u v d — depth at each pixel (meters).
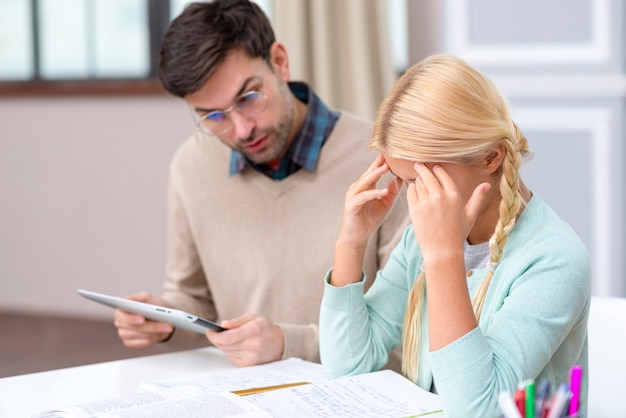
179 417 1.31
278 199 2.16
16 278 5.46
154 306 1.78
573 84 3.48
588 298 1.48
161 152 5.04
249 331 1.80
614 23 3.41
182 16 1.97
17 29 5.35
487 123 1.43
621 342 1.74
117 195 5.16
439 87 1.43
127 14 5.12
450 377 1.35
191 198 2.25
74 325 5.16
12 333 5.00
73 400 1.61
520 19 3.53
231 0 1.99
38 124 5.30
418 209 1.41
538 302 1.41
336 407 1.41
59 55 5.29
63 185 5.29
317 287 2.12
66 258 5.33
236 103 1.97
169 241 2.34
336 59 3.89
